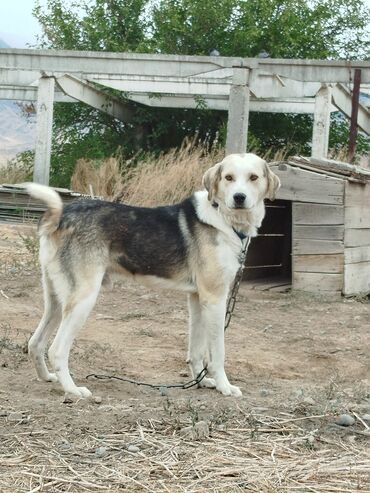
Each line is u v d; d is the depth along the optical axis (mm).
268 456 4816
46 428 4965
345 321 7121
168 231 5617
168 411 5152
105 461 4730
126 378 5836
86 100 14297
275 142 16203
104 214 5559
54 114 16625
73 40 16859
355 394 5547
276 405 5293
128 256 5590
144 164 11344
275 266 8781
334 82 11039
